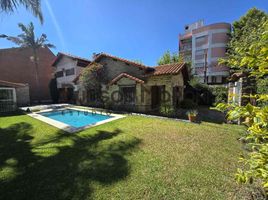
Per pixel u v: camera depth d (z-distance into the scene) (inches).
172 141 239.6
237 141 237.1
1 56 838.5
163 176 148.5
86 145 226.7
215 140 242.7
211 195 123.3
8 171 161.2
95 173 154.3
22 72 914.7
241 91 292.8
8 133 298.4
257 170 61.4
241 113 65.5
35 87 967.0
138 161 177.2
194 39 1370.6
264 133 65.9
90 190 130.6
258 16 795.4
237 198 119.7
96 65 646.5
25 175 153.7
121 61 595.2
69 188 133.6
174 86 512.4
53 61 1008.2
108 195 124.6
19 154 200.5
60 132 294.2
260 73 69.9
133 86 539.2
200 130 296.4
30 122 390.0
